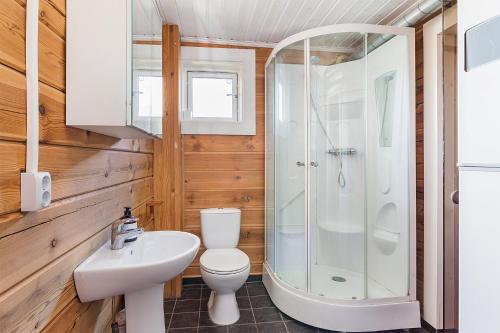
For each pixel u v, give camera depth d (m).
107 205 1.35
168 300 2.23
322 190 2.14
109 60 1.01
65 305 0.98
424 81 1.88
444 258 1.78
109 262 1.11
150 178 2.15
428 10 1.72
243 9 2.00
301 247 2.08
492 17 1.00
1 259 0.68
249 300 2.22
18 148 0.75
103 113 1.01
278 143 2.29
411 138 1.88
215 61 2.54
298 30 2.33
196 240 1.38
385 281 2.03
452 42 1.67
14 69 0.73
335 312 1.77
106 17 1.02
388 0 1.89
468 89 1.10
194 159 2.53
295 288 1.96
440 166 1.78
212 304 2.05
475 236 1.08
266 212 2.56
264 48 2.62
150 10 1.40
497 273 0.99
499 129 0.98
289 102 2.21
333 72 2.13
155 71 1.53
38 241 0.83
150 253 1.44
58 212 0.94
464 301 1.12
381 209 2.06
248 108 2.58
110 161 1.39
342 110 2.19
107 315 1.39
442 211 1.78
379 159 2.08
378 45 1.97
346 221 2.21
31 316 0.79
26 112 0.77
